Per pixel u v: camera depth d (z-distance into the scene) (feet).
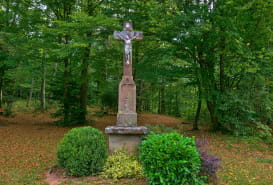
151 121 56.54
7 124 44.39
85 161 16.51
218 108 34.68
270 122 42.09
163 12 31.35
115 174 16.06
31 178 17.06
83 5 45.09
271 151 28.07
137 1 35.19
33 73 37.14
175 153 13.43
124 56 20.54
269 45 34.47
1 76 47.73
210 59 34.19
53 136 34.94
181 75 38.96
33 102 88.63
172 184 13.39
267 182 17.08
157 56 40.65
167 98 80.89
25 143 29.91
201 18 30.68
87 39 30.22
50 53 36.68
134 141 19.22
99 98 73.36
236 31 28.89
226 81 38.24
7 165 20.53
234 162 23.09
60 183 15.51
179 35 31.48
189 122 57.11
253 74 33.24
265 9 27.91
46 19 45.75
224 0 30.01
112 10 36.86
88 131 17.67
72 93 45.73
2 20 40.63
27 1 43.83
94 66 40.60
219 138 34.88
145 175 14.75
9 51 36.47
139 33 20.76
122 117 20.07
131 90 20.30
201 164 15.46
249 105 33.32
